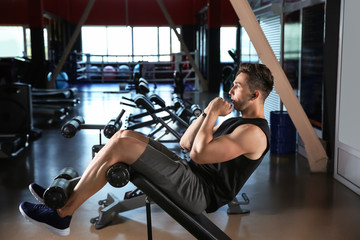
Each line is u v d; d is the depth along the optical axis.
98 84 15.54
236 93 2.05
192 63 12.69
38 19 12.62
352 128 3.95
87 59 15.87
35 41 12.70
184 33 16.84
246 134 1.94
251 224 3.25
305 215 3.42
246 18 4.02
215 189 2.06
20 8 14.19
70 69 15.60
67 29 16.42
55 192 1.92
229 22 15.42
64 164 4.96
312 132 4.41
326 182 4.25
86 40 17.36
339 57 4.17
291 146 5.39
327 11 4.44
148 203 2.14
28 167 4.82
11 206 3.64
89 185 1.95
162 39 17.27
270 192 3.97
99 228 3.18
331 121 4.50
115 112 8.74
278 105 6.19
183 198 1.99
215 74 12.78
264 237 3.02
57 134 6.67
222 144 1.92
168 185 1.97
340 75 4.16
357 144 3.87
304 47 5.33
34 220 2.03
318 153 4.49
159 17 16.89
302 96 5.47
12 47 15.46
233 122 2.09
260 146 1.96
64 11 16.08
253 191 4.00
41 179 4.39
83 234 3.09
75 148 5.75
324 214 3.44
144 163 1.91
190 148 2.25
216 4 12.45
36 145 5.91
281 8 6.05
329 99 4.51
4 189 4.07
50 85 12.07
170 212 2.01
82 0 16.72
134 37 17.28
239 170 2.01
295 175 4.50
